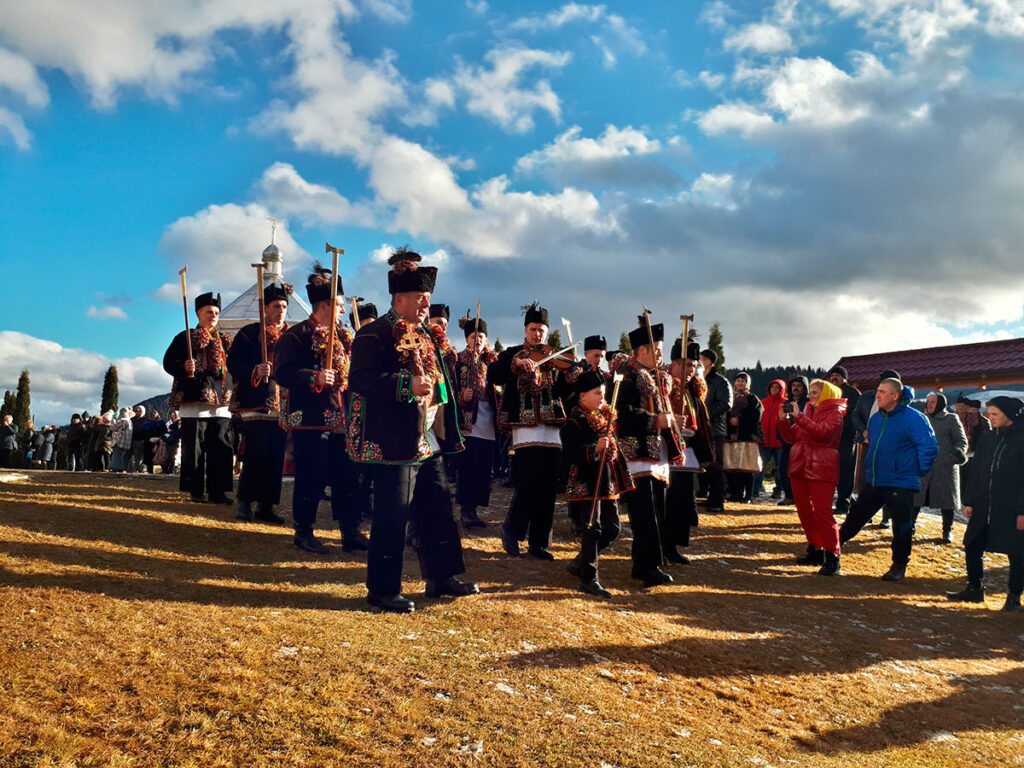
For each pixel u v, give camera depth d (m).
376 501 4.73
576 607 5.37
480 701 3.48
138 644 3.50
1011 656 6.11
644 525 6.48
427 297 4.90
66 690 3.02
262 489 6.75
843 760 3.72
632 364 6.62
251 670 3.39
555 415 6.81
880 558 9.16
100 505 6.50
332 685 3.37
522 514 6.76
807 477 8.20
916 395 16.30
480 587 5.56
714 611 6.03
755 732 3.86
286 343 5.83
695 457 7.79
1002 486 7.49
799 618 6.29
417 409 4.77
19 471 8.23
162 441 13.31
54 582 4.23
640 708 3.82
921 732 4.28
